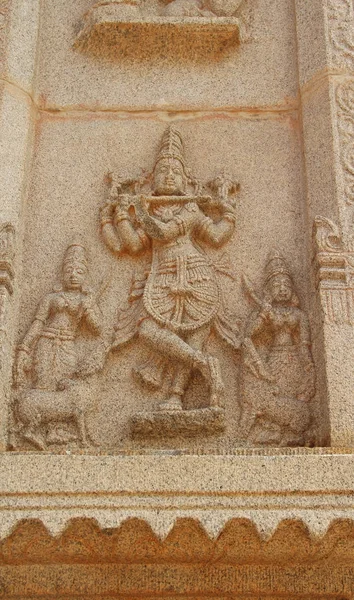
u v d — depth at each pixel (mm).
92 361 3281
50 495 2686
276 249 3559
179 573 2857
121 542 2705
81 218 3650
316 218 3344
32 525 2646
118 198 3615
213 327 3375
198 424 3133
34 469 2719
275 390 3227
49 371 3270
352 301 3203
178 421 3135
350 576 2861
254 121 3844
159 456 2740
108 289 3506
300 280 3488
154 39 3916
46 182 3715
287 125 3830
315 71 3762
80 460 2732
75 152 3783
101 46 3953
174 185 3623
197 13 3930
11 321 3307
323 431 3104
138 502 2670
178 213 3561
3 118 3646
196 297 3379
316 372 3242
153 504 2664
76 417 3172
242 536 2688
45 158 3766
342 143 3561
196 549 2732
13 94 3729
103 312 3455
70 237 3607
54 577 2854
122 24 3861
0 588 2846
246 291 3480
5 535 2605
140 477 2705
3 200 3480
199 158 3775
